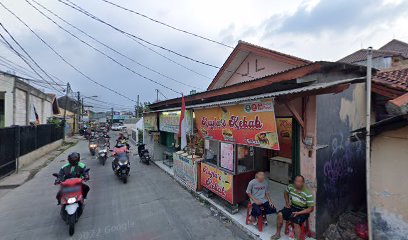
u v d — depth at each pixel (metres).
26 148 11.29
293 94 3.89
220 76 11.11
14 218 5.36
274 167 7.06
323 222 4.37
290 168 6.58
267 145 4.39
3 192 7.26
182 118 7.49
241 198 5.40
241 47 9.32
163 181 8.34
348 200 5.02
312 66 4.40
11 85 12.73
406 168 3.33
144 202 6.24
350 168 5.08
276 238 4.18
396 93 4.57
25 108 15.13
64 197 4.66
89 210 5.74
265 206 4.57
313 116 4.20
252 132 4.74
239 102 4.87
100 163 11.80
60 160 12.93
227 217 5.23
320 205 4.29
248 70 9.93
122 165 8.18
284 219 4.24
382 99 5.48
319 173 4.26
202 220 5.15
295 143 4.74
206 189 6.50
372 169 3.66
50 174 9.59
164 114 10.08
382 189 3.56
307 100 4.30
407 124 3.22
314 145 4.18
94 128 31.39
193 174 6.97
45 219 5.29
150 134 12.61
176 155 8.38
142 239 4.38
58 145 18.86
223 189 5.61
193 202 6.23
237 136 5.20
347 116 4.98
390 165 3.48
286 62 7.54
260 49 8.41
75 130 33.41
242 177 5.42
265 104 4.35
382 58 10.91
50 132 16.41
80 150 16.77
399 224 3.40
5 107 12.54
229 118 5.44
